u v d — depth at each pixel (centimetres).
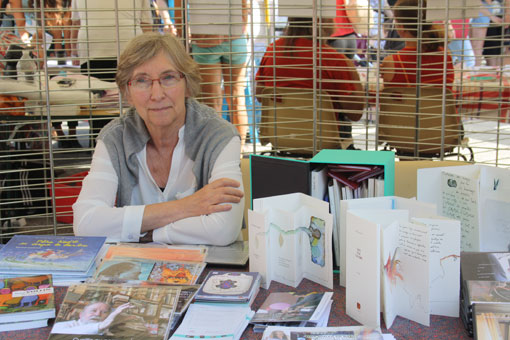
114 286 124
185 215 168
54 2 313
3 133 315
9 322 116
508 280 119
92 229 170
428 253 113
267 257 134
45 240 152
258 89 318
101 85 282
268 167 150
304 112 315
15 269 134
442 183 148
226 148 186
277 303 124
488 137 505
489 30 373
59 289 131
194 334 110
